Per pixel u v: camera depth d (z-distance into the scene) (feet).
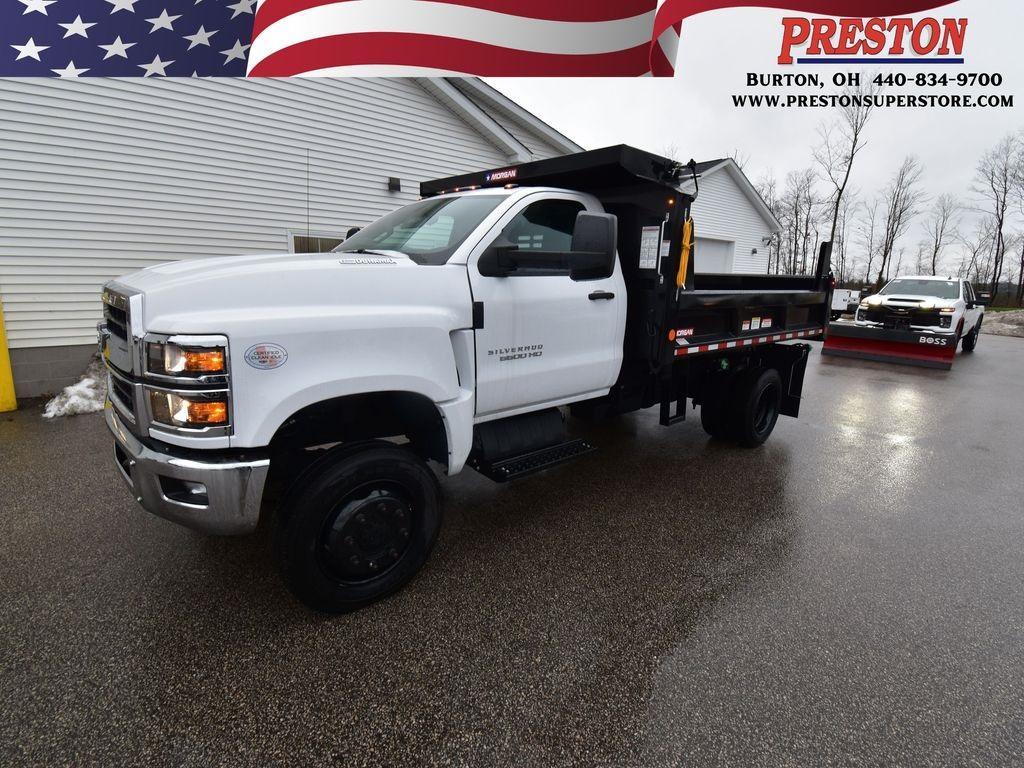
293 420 8.86
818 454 17.60
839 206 103.30
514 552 10.88
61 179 21.43
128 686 7.14
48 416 19.80
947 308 36.45
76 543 10.86
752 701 7.09
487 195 11.50
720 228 65.57
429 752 6.27
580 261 9.75
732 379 17.16
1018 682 7.52
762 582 9.93
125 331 7.64
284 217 27.17
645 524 12.23
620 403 14.40
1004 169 128.47
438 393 9.23
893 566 10.59
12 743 6.23
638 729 6.61
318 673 7.45
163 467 7.29
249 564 10.23
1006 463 17.08
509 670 7.57
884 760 6.23
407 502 9.20
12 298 21.13
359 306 8.34
